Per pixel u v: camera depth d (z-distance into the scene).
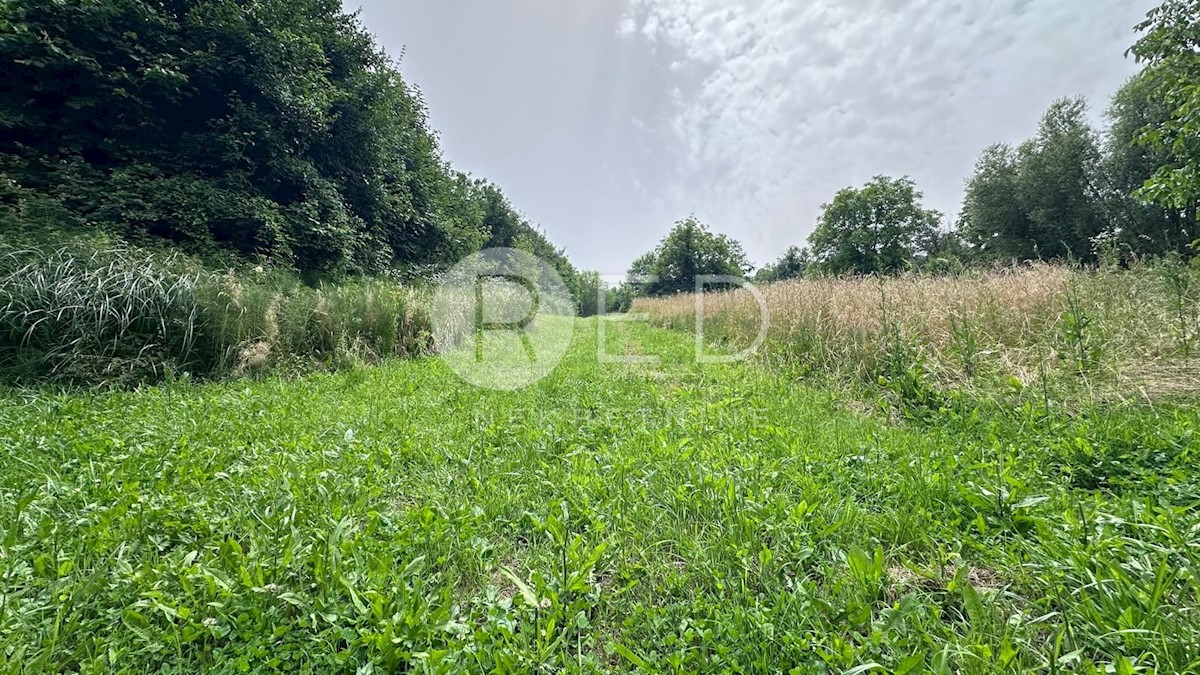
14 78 5.87
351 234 8.66
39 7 5.55
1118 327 3.47
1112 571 1.16
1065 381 2.92
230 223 6.95
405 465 2.32
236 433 2.62
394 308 6.56
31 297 3.71
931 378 3.38
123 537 1.44
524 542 1.65
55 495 1.74
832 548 1.44
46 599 1.18
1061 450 2.04
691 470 2.06
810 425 2.75
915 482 1.82
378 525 1.61
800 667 0.97
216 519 1.58
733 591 1.27
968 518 1.61
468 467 2.23
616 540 1.55
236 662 1.01
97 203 5.84
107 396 3.40
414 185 11.84
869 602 1.22
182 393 3.59
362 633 1.08
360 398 3.73
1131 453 1.96
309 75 8.42
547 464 2.27
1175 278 3.69
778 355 5.36
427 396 3.85
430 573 1.41
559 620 1.20
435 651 1.01
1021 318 4.00
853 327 4.59
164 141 7.06
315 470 2.06
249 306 4.83
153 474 1.96
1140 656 0.96
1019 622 1.09
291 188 8.41
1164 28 5.30
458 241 12.83
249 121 7.54
